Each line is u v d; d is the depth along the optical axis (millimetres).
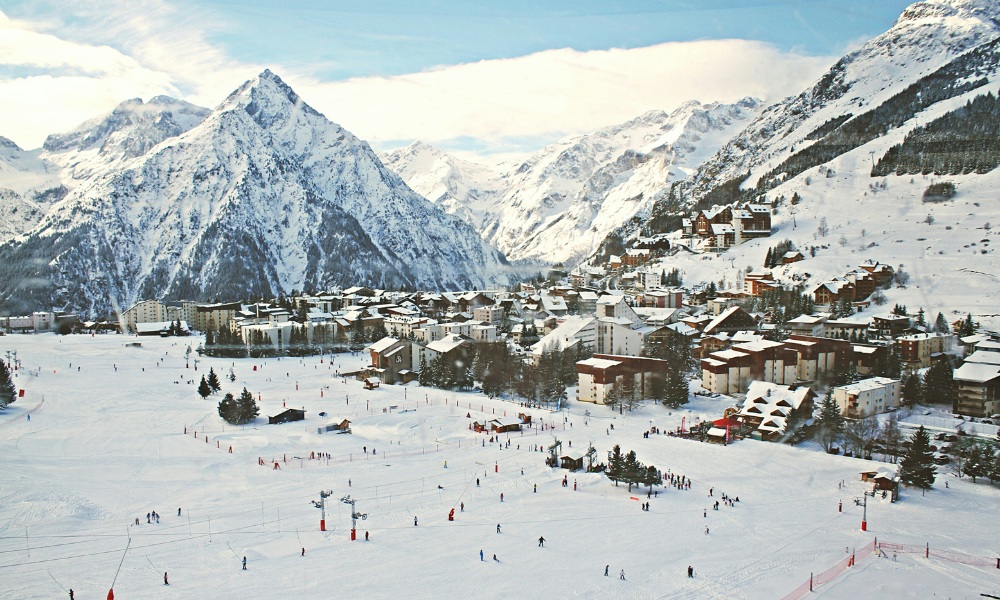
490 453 150500
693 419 182500
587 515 114812
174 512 114312
